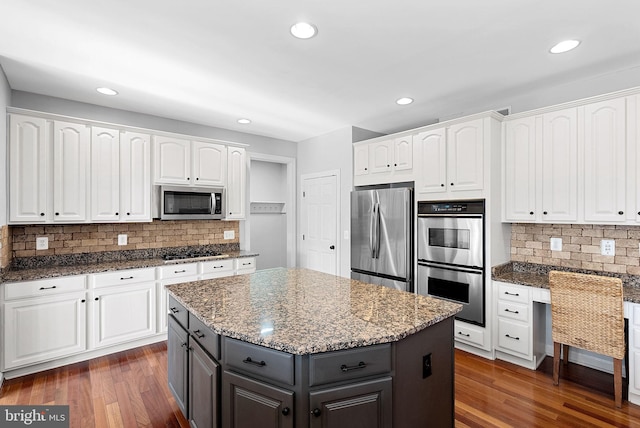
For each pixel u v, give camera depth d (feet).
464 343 10.44
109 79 9.09
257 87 9.71
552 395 7.89
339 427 4.35
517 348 9.28
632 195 7.80
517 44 7.23
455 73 8.75
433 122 13.34
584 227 9.29
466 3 5.80
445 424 5.69
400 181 12.19
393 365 4.66
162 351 10.29
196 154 12.39
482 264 9.82
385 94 10.26
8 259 9.17
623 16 6.15
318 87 9.73
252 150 15.40
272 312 5.49
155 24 6.45
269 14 6.13
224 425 4.95
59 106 10.52
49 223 9.46
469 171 10.12
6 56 7.73
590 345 7.75
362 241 13.15
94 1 5.69
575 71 8.61
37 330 8.75
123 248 11.71
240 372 4.76
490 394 7.93
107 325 9.88
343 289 7.17
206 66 8.32
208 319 5.14
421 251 11.34
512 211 9.88
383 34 6.84
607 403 7.55
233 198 13.48
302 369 4.21
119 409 7.28
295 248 16.97
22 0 5.65
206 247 13.74
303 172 16.63
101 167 10.34
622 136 7.93
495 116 9.80
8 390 7.98
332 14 6.14
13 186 8.85
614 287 7.29
